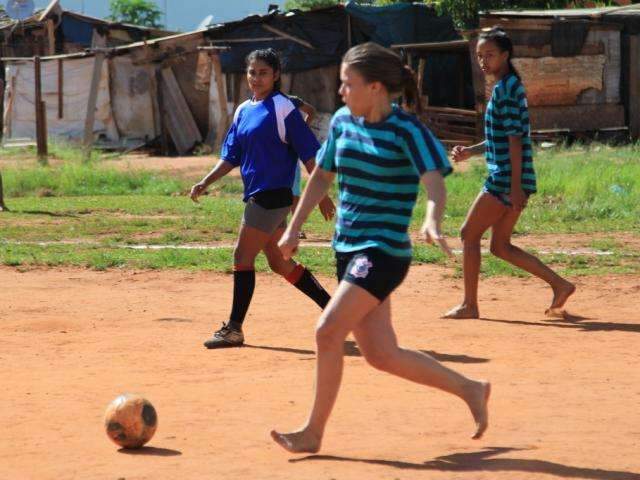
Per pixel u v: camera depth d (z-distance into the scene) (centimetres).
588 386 1952
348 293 1397
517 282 3406
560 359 2231
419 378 1455
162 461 1444
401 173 1394
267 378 2048
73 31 12525
